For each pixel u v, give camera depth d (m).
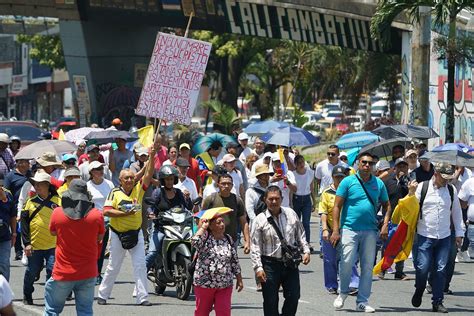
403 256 31.62
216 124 100.12
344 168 34.50
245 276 38.38
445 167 31.11
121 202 30.98
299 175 45.00
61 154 41.25
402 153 42.53
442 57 61.03
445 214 31.28
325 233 31.61
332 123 153.88
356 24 80.44
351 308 31.64
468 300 34.28
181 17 80.88
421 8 61.97
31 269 30.80
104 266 40.31
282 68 136.38
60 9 80.56
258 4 79.56
